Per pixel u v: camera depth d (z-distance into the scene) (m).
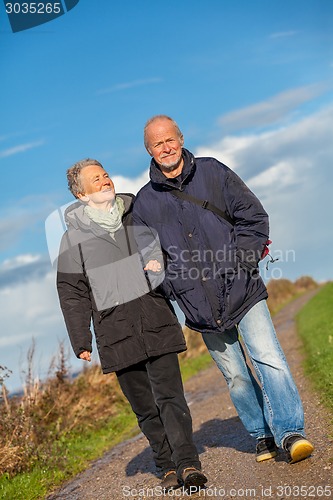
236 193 9.29
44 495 12.02
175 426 9.43
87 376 19.62
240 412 10.00
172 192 9.43
